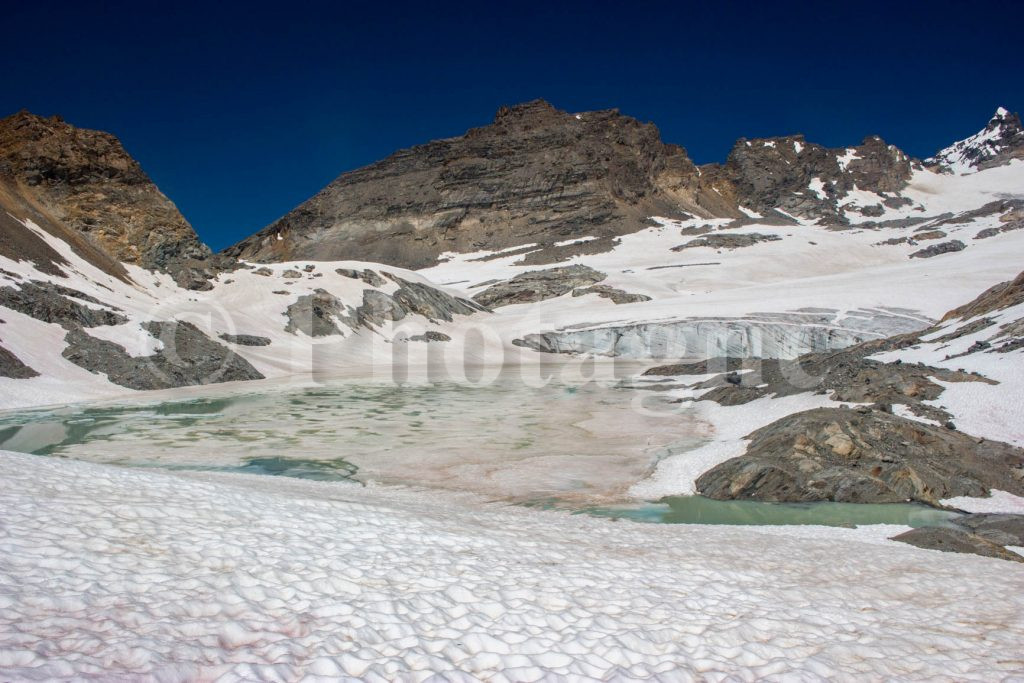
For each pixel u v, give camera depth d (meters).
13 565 7.04
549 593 8.78
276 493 13.83
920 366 29.06
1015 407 23.39
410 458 24.58
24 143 75.00
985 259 101.75
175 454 25.03
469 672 6.45
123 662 5.56
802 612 9.10
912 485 18.75
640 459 24.16
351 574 8.54
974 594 10.68
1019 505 17.94
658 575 10.20
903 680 7.14
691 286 114.38
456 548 10.39
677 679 6.67
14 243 54.97
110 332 49.78
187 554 8.28
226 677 5.59
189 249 78.38
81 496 9.94
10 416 34.03
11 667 5.14
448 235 192.00
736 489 19.17
